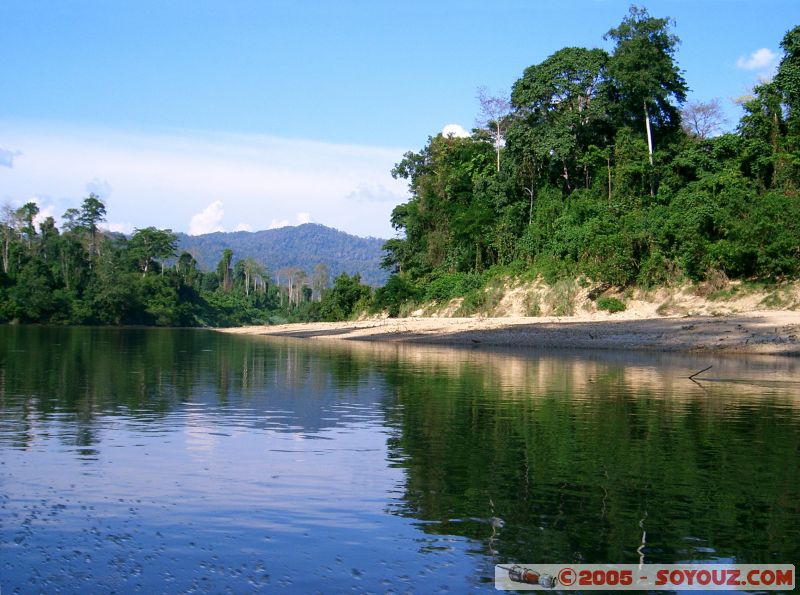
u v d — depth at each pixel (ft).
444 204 230.27
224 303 467.93
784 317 108.17
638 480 28.17
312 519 23.52
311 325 227.81
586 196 175.83
